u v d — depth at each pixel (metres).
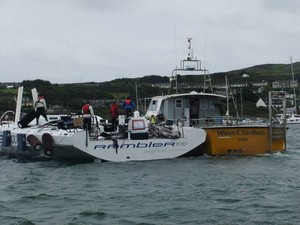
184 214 10.48
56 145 18.33
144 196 12.38
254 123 21.53
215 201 11.73
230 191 12.93
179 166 17.41
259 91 116.62
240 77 152.12
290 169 16.80
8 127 22.83
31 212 10.84
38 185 14.26
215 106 23.52
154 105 23.88
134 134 18.58
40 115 22.97
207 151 20.20
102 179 14.99
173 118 22.88
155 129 19.58
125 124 19.41
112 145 18.30
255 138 20.61
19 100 25.45
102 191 13.14
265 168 17.05
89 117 18.31
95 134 18.53
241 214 10.45
